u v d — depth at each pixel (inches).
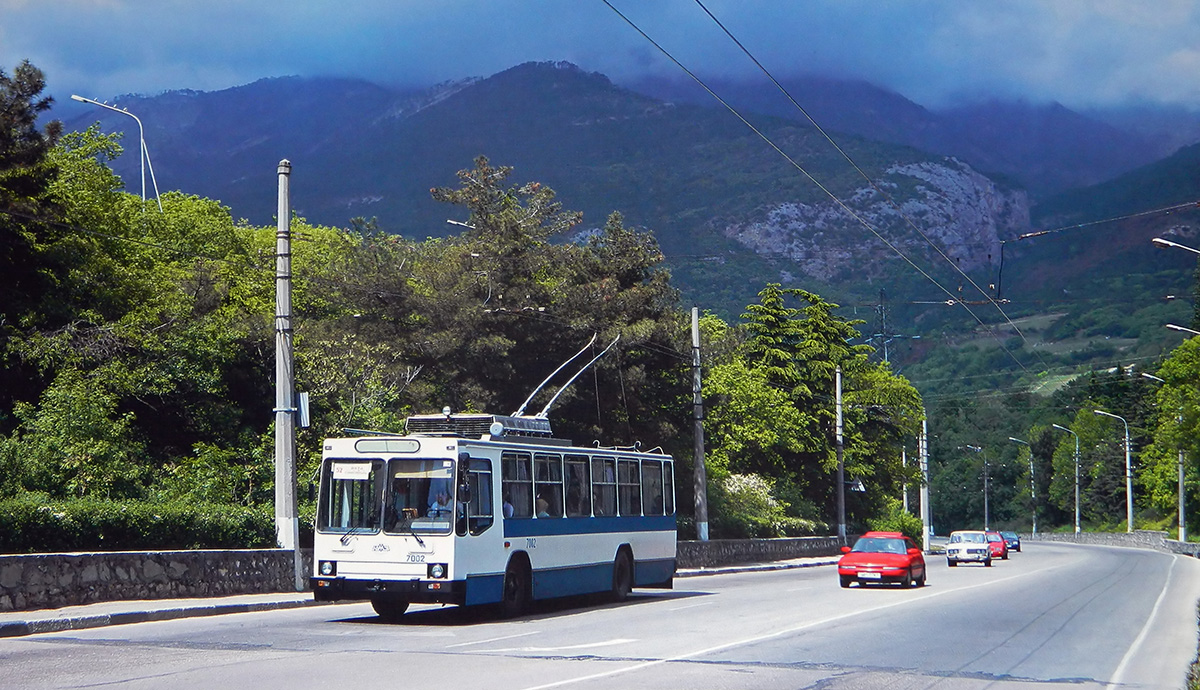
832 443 2608.3
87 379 1171.3
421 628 712.4
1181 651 647.1
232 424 1332.4
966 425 6318.9
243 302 1601.9
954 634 710.5
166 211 1940.2
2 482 946.1
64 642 602.2
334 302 1672.0
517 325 1669.5
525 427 911.7
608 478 994.1
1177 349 2657.5
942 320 6141.7
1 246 1234.6
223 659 528.4
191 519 922.1
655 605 944.9
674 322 1900.8
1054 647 652.7
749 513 2112.5
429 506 746.2
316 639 629.0
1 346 1160.2
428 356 1605.6
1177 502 3469.5
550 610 893.2
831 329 2613.2
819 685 473.1
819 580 1429.6
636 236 1924.2
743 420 2191.2
